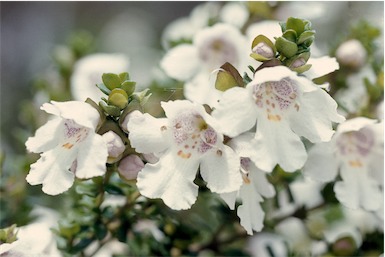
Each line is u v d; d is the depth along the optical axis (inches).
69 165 7.8
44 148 8.0
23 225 9.9
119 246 10.1
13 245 8.0
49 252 8.8
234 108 7.7
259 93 7.9
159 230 9.6
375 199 8.8
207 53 10.2
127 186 8.8
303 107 7.9
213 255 10.2
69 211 9.9
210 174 7.8
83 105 7.8
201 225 9.8
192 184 7.8
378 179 8.9
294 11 10.8
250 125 7.7
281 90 7.9
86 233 9.1
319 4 11.0
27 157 10.5
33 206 10.4
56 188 7.8
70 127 8.0
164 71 10.5
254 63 9.2
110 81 8.1
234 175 7.8
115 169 8.1
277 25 9.6
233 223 9.8
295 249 10.3
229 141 7.9
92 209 9.0
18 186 10.4
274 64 7.9
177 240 9.6
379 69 10.1
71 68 11.8
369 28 10.5
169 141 7.9
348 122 8.8
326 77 10.1
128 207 9.0
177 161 7.8
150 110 9.0
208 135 7.9
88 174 7.6
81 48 12.0
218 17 11.3
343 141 8.9
